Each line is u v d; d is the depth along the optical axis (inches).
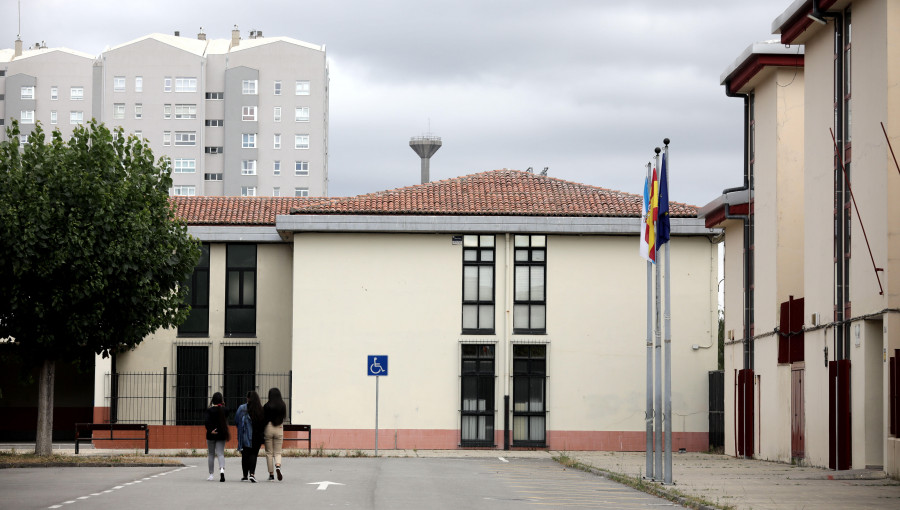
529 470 1143.0
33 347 1216.8
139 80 4441.4
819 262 1152.2
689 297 1647.4
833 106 1117.1
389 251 1647.4
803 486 867.4
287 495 753.6
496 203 1674.5
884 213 977.5
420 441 1617.9
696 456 1472.7
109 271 1171.3
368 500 720.3
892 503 728.3
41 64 4613.7
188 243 1283.2
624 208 1665.8
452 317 1637.6
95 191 1165.1
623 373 1633.9
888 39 979.3
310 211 1632.6
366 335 1635.1
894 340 958.4
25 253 1136.2
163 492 776.3
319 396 1622.8
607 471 1066.1
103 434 1594.5
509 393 1620.3
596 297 1644.9
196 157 4409.5
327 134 4618.6
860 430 1024.2
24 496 741.3
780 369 1289.4
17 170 1161.4
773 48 1310.3
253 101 4431.6
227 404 1695.4
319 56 4458.7
